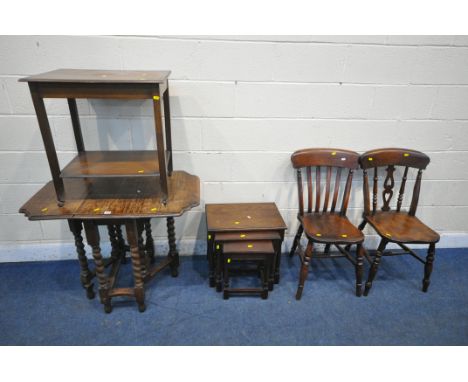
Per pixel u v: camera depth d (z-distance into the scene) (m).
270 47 1.66
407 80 1.77
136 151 1.72
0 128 1.73
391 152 1.84
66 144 1.80
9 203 1.92
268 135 1.87
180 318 1.66
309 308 1.74
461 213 2.17
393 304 1.78
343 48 1.68
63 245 2.07
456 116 1.87
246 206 1.96
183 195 1.57
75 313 1.68
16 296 1.78
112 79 1.24
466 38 1.69
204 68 1.68
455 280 1.97
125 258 2.08
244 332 1.58
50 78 1.22
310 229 1.75
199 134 1.84
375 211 1.94
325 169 2.01
